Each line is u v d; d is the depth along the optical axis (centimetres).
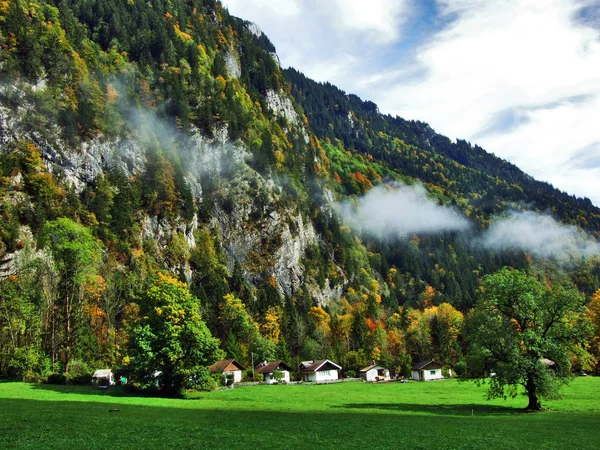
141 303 6444
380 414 4684
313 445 2727
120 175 15500
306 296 18288
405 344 14838
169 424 3250
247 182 19462
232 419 3728
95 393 5841
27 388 5934
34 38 15488
